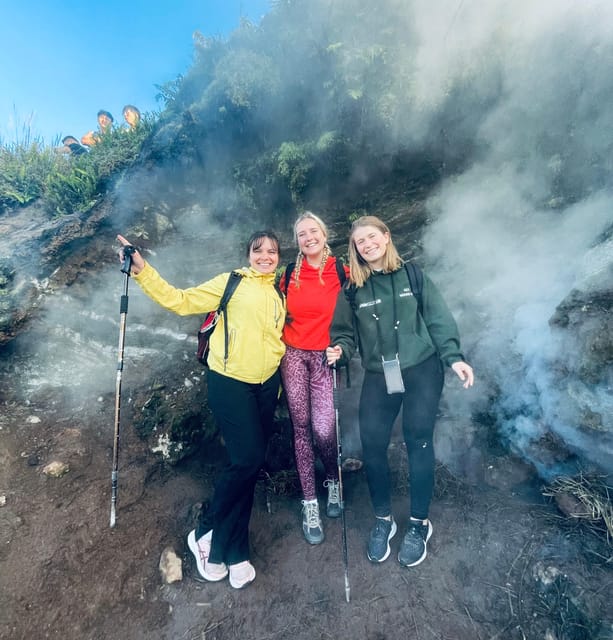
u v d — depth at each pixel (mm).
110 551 2432
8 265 3420
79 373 3361
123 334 2553
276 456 3324
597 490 2283
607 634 1722
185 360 3523
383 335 2279
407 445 2309
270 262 2479
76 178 4234
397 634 2023
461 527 2480
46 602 2141
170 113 3992
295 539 2625
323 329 2551
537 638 1892
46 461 2812
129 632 2111
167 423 3232
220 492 2291
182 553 2514
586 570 1984
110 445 3068
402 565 2322
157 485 2949
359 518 2738
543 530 2277
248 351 2324
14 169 4648
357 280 2357
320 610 2176
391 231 3557
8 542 2336
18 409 3100
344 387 3543
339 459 2410
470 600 2111
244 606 2225
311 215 2510
